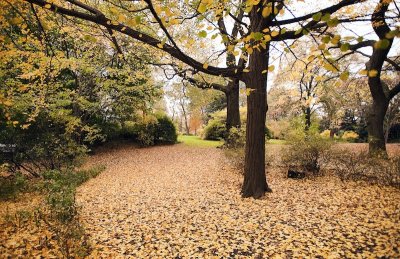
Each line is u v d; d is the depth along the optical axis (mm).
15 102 8008
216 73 6582
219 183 9484
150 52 10039
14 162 10312
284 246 4766
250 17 5930
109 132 19625
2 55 5355
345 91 19094
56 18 6781
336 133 30094
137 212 6891
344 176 9125
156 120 21125
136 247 4992
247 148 7648
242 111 26734
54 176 7977
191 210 6840
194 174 11391
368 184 8227
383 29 6617
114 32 6203
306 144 9820
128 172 12562
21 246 4961
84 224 5867
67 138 10562
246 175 7695
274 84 25234
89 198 8320
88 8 4453
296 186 8508
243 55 6910
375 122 11086
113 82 13398
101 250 4875
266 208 6676
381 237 4820
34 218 6145
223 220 6070
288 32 4625
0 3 4254
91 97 14492
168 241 5191
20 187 8516
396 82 18203
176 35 7609
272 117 35500
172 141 22859
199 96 24406
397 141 25844
